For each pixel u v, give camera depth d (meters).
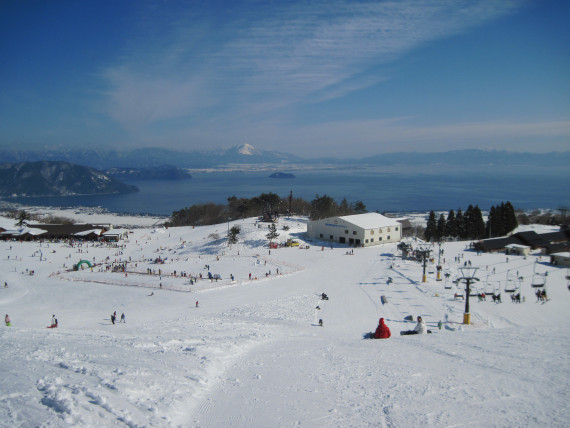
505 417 10.88
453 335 23.56
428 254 72.75
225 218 183.25
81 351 17.27
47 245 114.12
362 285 58.94
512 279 60.00
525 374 14.31
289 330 31.97
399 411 11.61
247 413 11.69
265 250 93.81
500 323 38.72
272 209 160.25
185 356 17.42
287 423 10.99
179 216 191.62
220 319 39.28
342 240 100.00
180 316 44.88
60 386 11.91
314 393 13.38
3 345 17.94
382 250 89.88
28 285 67.81
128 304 54.34
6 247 109.12
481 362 16.30
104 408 10.90
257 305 48.88
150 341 21.33
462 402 12.06
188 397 12.62
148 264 86.69
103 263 91.31
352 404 12.35
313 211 150.75
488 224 117.12
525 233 87.19
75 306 53.84
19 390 11.52
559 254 71.44
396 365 16.67
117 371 13.90
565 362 15.52
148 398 11.98
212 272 75.31
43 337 21.69
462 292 53.03
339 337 28.95
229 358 18.12
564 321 39.22
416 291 54.09
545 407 11.37
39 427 9.48
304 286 60.59
